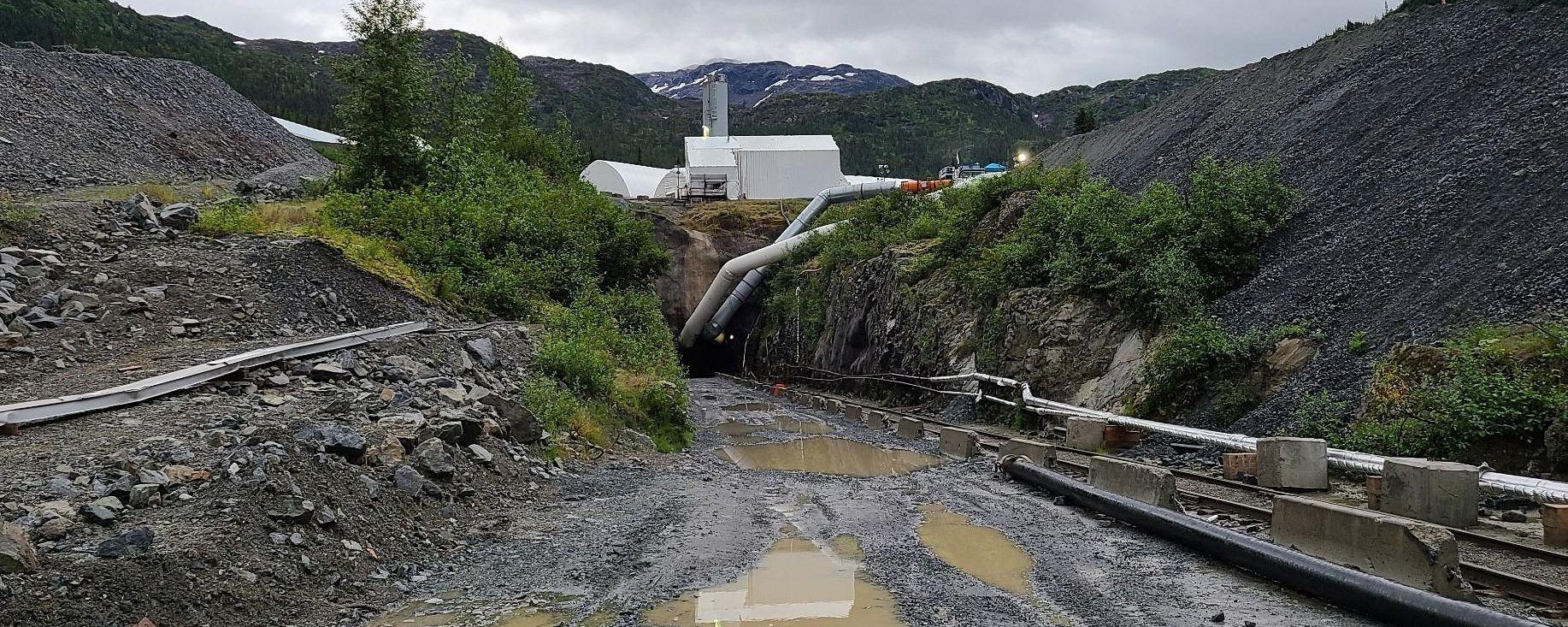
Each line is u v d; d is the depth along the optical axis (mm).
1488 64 20531
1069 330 22125
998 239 29422
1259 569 7852
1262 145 26859
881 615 6977
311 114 112938
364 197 24656
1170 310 19594
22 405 8664
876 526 10234
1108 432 16844
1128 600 7301
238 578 6379
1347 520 7820
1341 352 14789
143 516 6852
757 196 66625
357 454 8977
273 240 18406
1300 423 13602
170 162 31719
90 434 8555
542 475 11953
